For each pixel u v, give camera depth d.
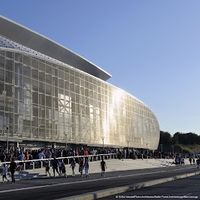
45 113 61.88
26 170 42.03
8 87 54.97
